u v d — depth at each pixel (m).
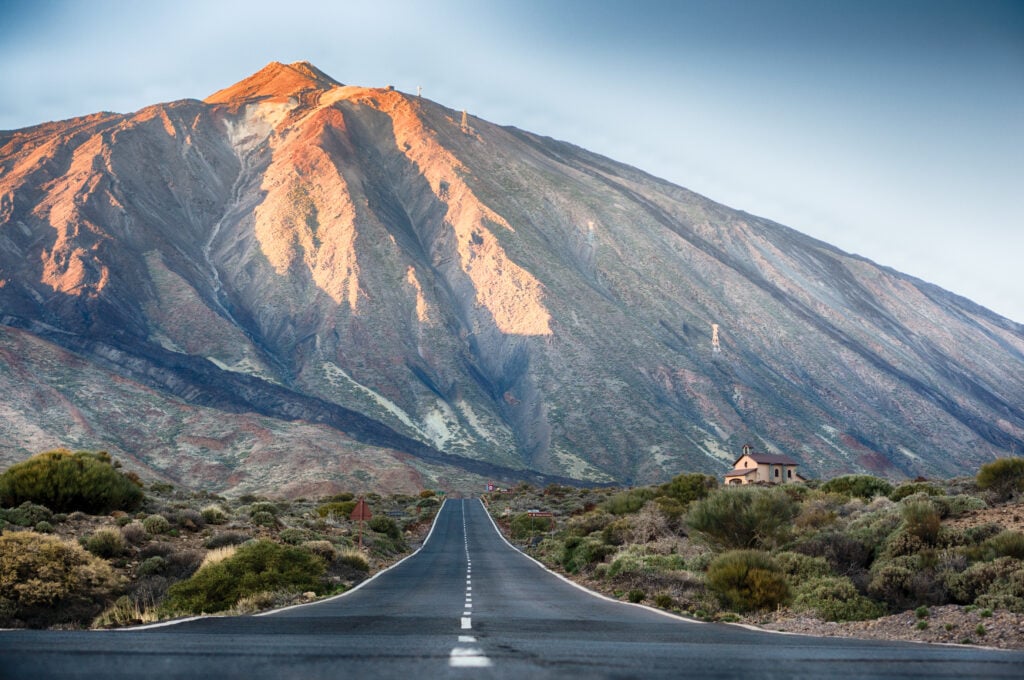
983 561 20.69
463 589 25.84
